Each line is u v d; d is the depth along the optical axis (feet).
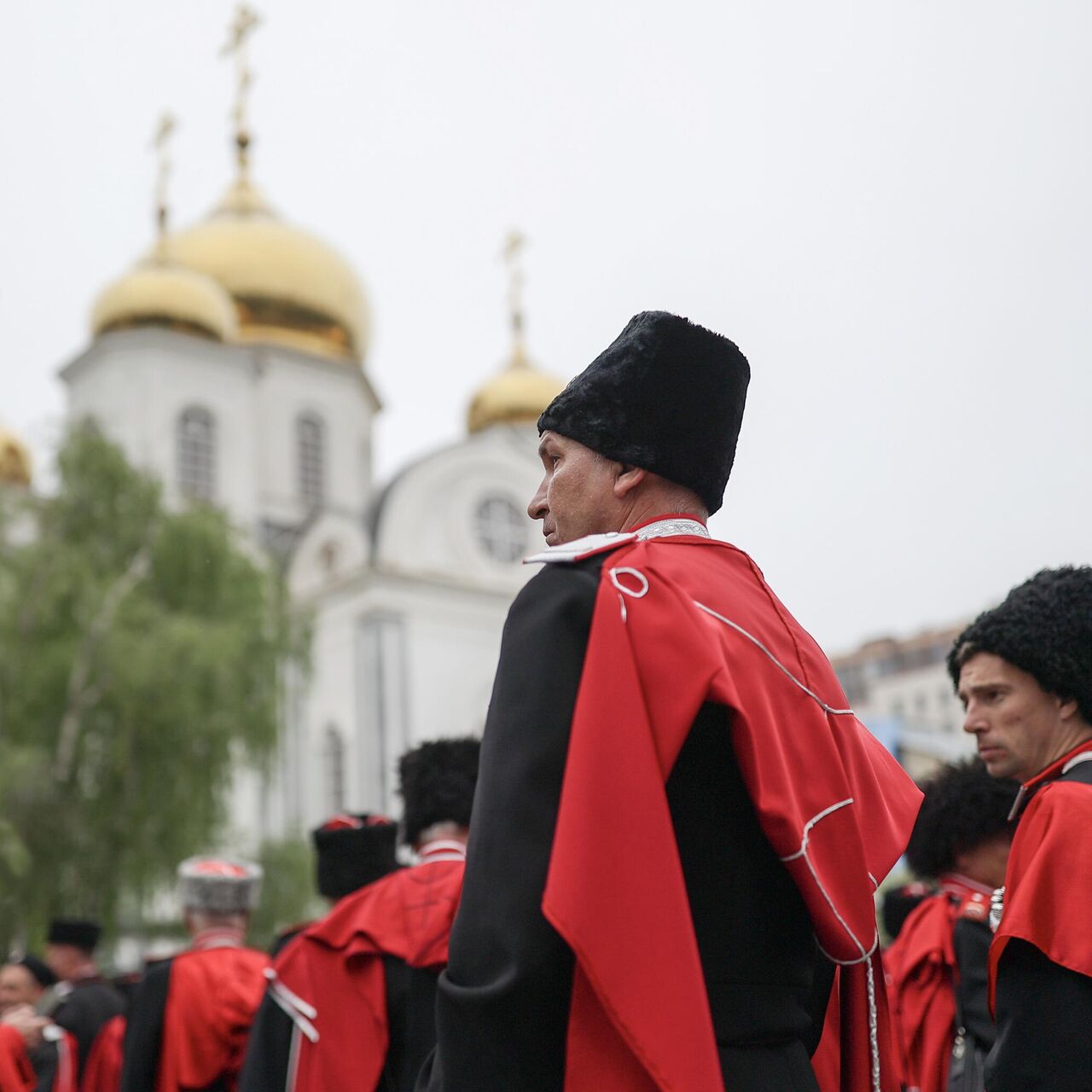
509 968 6.28
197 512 81.61
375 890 15.23
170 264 131.44
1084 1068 8.53
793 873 7.00
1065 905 8.88
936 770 15.46
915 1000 14.39
